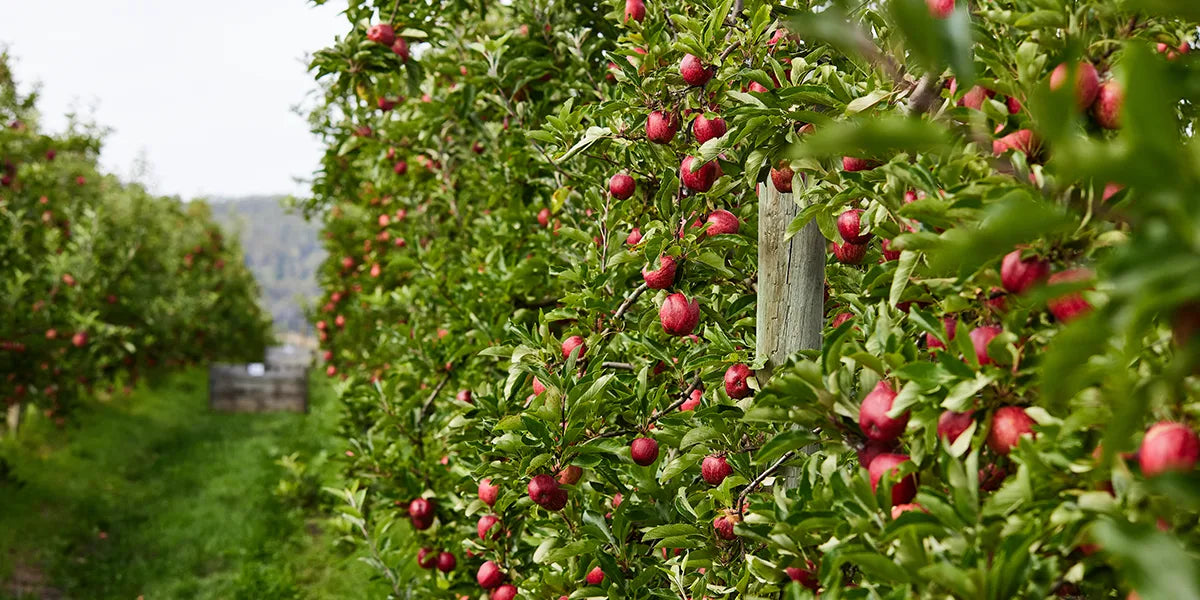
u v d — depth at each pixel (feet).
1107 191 3.26
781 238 6.64
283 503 26.89
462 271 14.37
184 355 57.67
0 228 31.27
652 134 8.26
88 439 38.93
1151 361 3.00
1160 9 1.64
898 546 3.68
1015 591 3.26
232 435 46.73
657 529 6.90
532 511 9.14
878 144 1.47
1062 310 3.39
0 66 36.52
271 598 22.80
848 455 4.97
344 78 13.15
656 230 8.38
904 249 3.92
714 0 8.00
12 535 26.32
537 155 12.45
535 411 7.42
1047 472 3.47
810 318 6.64
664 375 9.39
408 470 12.94
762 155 6.25
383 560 12.17
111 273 42.60
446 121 15.69
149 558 26.71
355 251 34.53
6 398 30.86
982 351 3.91
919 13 1.56
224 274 74.79
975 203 3.61
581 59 12.58
